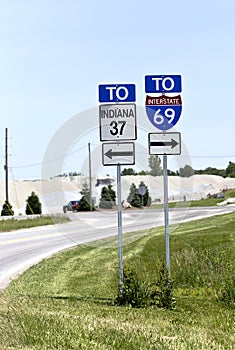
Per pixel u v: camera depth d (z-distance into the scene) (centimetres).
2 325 948
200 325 1061
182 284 1548
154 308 1223
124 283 1257
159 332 961
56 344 842
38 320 987
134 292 1248
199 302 1314
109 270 1866
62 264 2038
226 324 1072
